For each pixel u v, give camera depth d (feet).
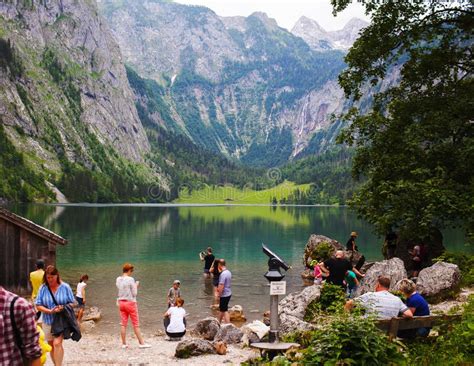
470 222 84.99
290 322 48.70
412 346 34.17
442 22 98.48
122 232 268.82
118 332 68.03
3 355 15.74
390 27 97.76
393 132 102.01
